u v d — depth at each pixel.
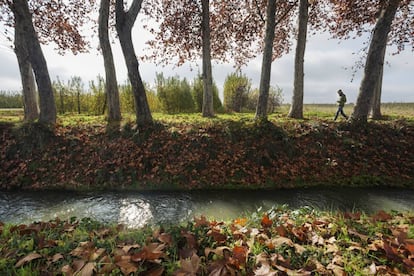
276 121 9.03
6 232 2.91
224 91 16.17
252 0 12.91
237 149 7.58
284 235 2.66
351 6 10.09
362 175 7.09
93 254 2.16
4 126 8.08
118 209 5.45
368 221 3.13
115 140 7.74
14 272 2.01
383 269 2.05
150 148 7.53
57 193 6.40
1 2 9.13
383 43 8.48
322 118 10.88
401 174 7.12
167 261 2.18
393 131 8.21
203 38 11.46
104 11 9.34
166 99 14.30
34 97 10.38
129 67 8.36
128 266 1.92
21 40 9.80
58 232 2.99
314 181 6.99
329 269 2.09
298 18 11.01
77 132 7.94
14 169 7.03
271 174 7.12
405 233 2.46
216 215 5.11
